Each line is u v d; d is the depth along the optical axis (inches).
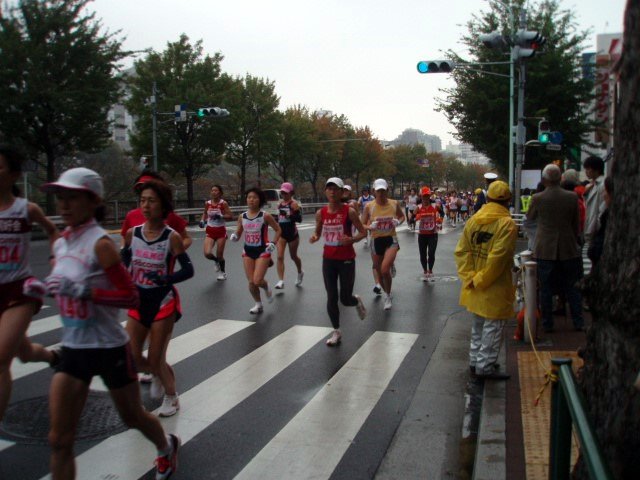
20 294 165.3
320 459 167.6
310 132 2058.3
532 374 230.1
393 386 228.4
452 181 4810.5
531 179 888.3
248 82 1690.5
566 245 286.7
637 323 96.3
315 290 438.6
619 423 98.0
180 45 1387.8
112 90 999.0
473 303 228.2
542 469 152.8
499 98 1053.2
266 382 232.1
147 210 182.1
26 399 207.8
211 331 312.7
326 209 286.7
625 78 101.8
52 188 129.3
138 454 167.8
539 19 1051.9
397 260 633.6
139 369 192.5
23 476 154.6
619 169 103.0
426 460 167.8
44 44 925.8
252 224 351.6
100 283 131.5
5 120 902.4
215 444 176.4
